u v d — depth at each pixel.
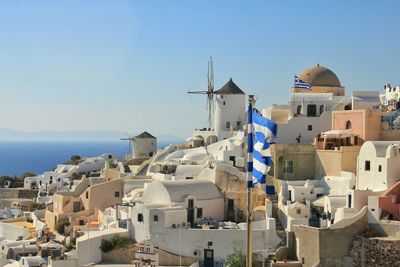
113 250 76.56
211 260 73.88
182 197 80.44
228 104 114.31
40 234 93.50
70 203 97.81
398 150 75.06
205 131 114.56
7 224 102.50
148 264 63.19
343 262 68.00
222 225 77.44
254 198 83.25
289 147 89.25
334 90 111.06
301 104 100.12
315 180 85.12
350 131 89.75
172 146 111.19
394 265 65.06
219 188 85.44
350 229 68.50
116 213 84.31
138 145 130.62
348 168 84.94
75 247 79.38
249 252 39.06
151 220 75.69
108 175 110.44
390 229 67.75
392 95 106.62
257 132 39.50
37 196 126.12
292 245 72.25
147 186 82.75
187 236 74.50
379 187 74.88
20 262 78.62
